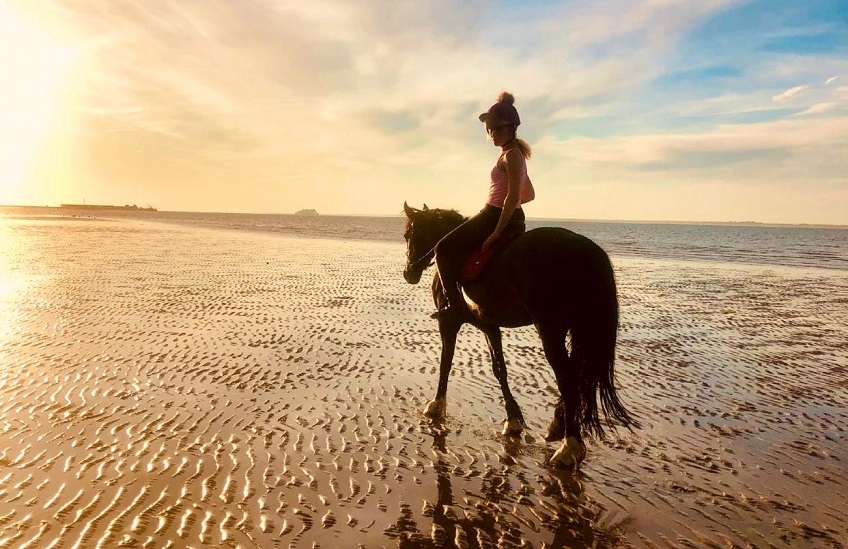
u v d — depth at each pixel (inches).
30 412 262.2
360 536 168.7
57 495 186.5
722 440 247.3
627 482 207.8
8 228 2161.7
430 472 213.5
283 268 937.5
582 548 165.9
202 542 161.8
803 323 526.0
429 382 326.6
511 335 453.4
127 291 636.1
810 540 169.9
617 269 1066.7
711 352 408.5
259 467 211.8
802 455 231.5
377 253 1328.7
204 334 432.1
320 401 289.4
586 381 207.0
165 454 220.2
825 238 3806.6
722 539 170.7
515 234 237.5
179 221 4318.4
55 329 437.7
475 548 165.0
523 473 214.5
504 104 233.0
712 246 2224.4
